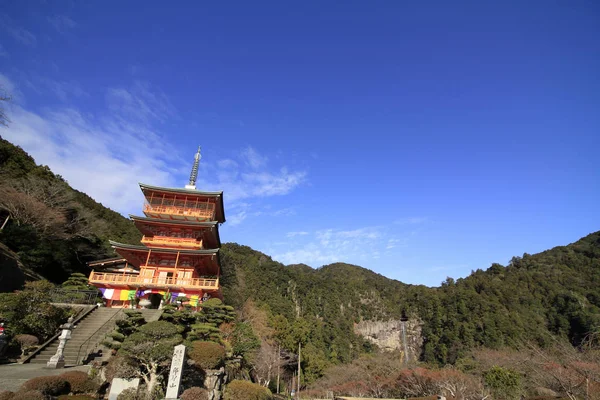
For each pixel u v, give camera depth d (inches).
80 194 2970.0
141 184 1739.7
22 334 869.2
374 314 5265.8
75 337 945.5
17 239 1596.9
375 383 2206.0
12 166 2078.0
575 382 1011.9
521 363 1430.9
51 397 552.1
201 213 1758.1
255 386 837.2
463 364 2106.3
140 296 1461.6
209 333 949.8
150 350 633.6
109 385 663.8
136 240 2733.8
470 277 5713.6
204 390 650.2
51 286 1039.0
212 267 1761.8
